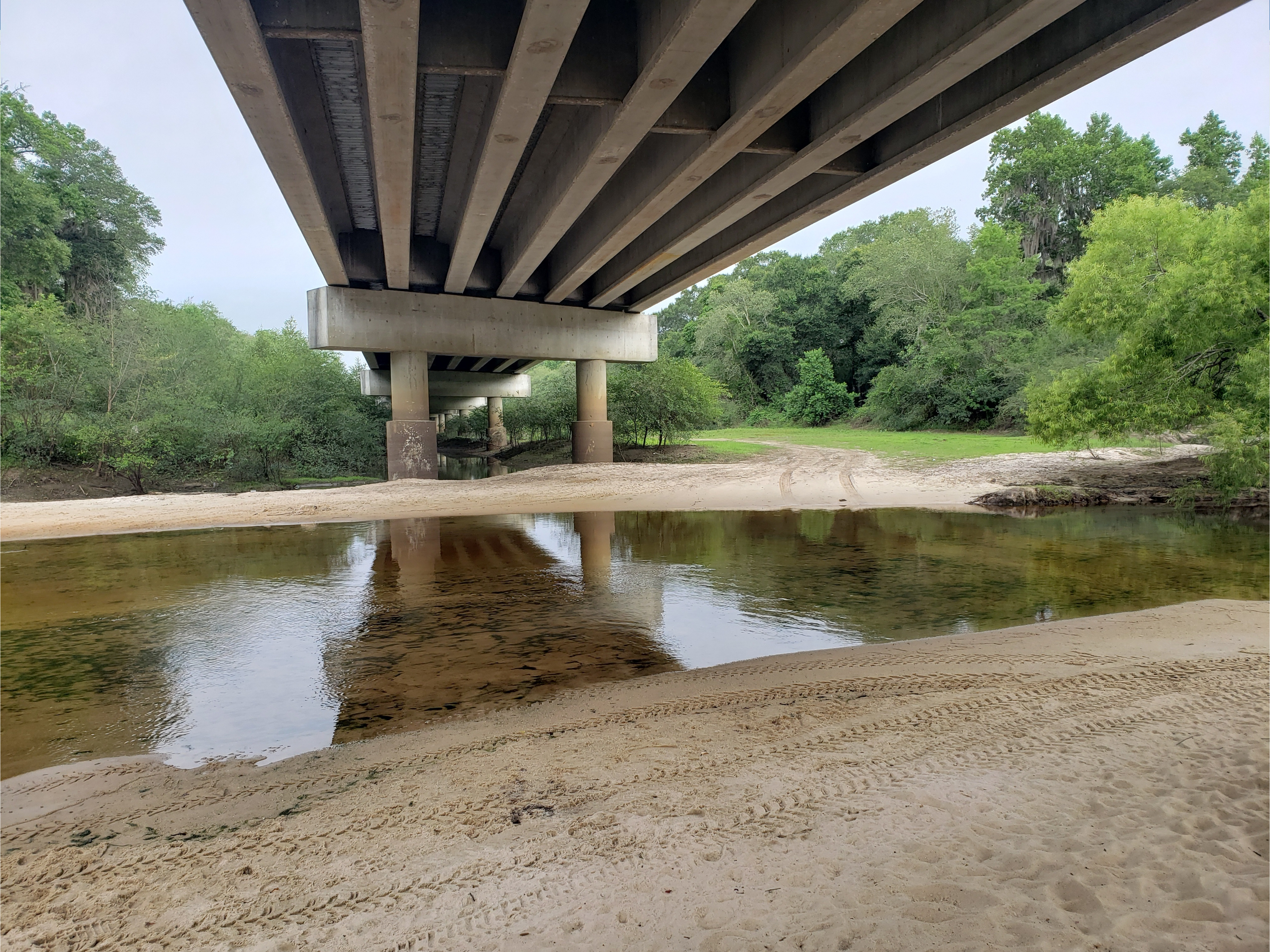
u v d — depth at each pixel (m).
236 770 5.07
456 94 13.82
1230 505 19.08
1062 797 3.77
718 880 3.14
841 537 15.11
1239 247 17.80
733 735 5.15
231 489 27.94
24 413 26.16
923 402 46.47
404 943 2.82
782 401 62.72
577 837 3.66
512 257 24.36
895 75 10.70
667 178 15.05
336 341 25.19
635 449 35.94
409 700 6.42
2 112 33.00
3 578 11.91
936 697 5.73
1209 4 7.78
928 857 3.21
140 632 8.75
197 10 8.73
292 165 13.88
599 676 6.96
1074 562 12.27
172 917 3.16
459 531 16.44
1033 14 8.36
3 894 3.46
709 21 9.12
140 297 38.78
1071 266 22.20
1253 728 4.62
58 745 5.60
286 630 8.77
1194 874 2.92
